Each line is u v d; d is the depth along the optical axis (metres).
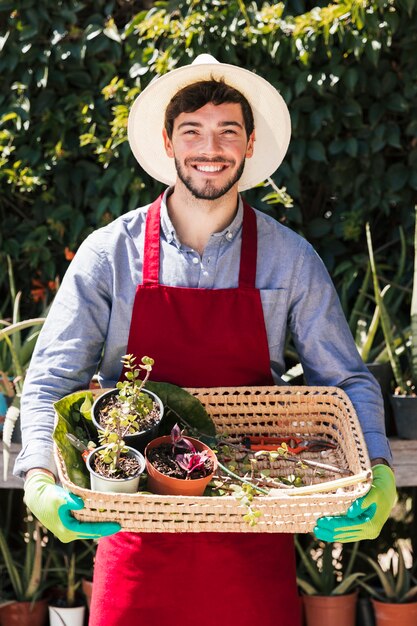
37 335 3.02
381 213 3.34
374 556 3.22
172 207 2.21
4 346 3.04
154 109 2.26
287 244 2.20
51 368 2.12
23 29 3.31
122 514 1.79
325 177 3.32
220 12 3.15
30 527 3.10
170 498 1.75
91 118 3.34
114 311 2.16
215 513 1.78
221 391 2.13
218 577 2.12
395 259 3.34
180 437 1.92
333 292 2.22
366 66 3.20
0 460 2.84
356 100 3.25
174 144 2.15
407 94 3.19
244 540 2.12
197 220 2.16
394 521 3.25
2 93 3.39
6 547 3.10
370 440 2.09
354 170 3.29
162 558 2.12
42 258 3.40
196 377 2.17
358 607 3.07
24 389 2.13
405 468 2.79
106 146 3.23
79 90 3.40
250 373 2.19
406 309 3.28
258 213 2.23
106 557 2.18
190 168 2.12
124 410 1.91
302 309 2.19
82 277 2.16
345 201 3.34
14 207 3.47
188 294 2.13
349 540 1.88
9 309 3.48
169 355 2.16
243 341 2.16
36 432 2.03
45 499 1.86
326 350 2.19
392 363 2.83
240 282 2.15
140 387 1.93
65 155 3.36
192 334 2.15
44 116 3.36
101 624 2.17
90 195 3.39
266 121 2.29
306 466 2.00
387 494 1.96
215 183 2.11
